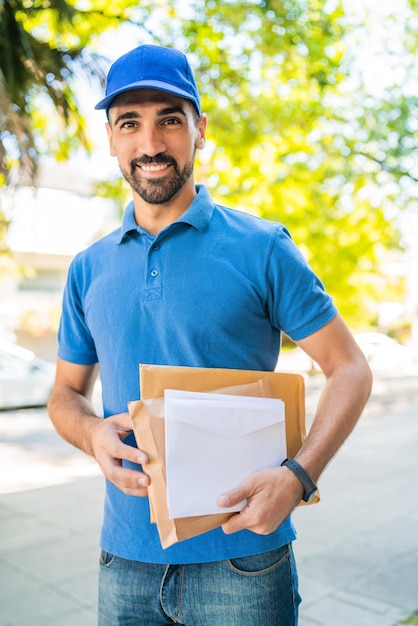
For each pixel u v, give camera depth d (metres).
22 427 9.66
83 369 1.67
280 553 1.39
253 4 5.65
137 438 1.23
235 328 1.38
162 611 1.39
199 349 1.37
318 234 8.23
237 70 6.09
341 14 6.56
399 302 32.12
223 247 1.40
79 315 1.62
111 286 1.47
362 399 1.38
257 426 1.25
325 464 1.30
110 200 7.53
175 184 1.42
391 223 8.11
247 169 7.20
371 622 3.03
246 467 1.23
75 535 4.45
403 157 7.32
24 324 17.89
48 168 16.69
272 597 1.36
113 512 1.43
